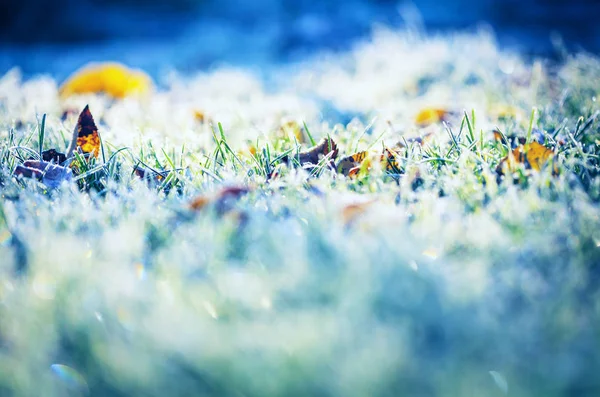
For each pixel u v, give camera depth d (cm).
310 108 138
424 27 379
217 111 134
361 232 88
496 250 86
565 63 159
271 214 92
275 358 69
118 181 100
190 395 68
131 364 70
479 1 429
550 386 64
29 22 472
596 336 74
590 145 104
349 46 309
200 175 101
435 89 159
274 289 83
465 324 74
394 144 107
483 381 66
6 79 171
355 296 80
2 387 71
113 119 126
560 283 83
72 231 90
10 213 92
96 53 378
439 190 96
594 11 405
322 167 100
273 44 334
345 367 67
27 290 83
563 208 90
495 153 103
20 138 111
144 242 89
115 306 82
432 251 86
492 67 174
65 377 73
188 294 83
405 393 66
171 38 445
